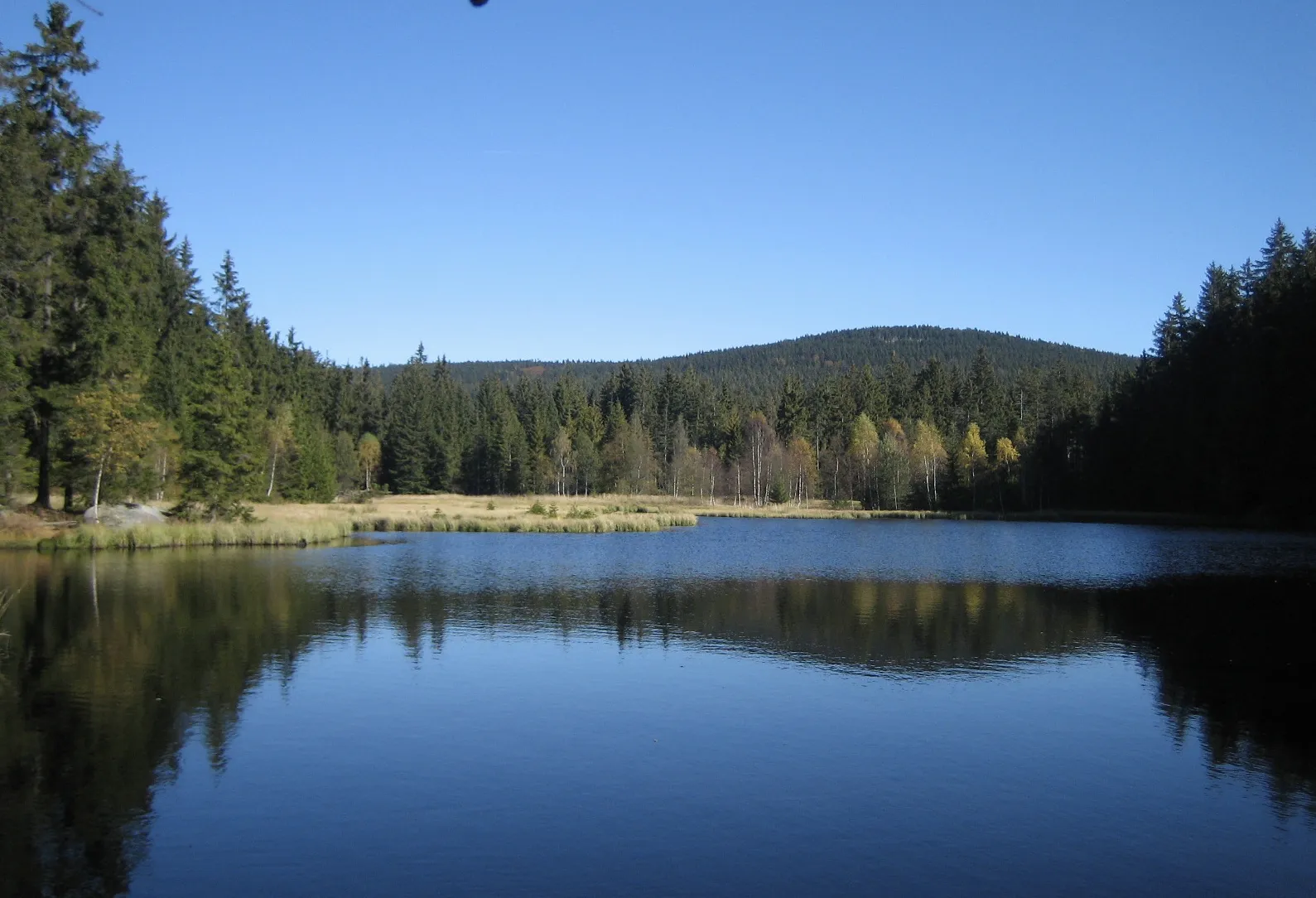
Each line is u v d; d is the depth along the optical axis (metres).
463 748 12.57
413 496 94.94
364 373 128.62
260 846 9.47
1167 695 15.66
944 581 30.84
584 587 28.59
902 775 11.68
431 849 9.38
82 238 42.44
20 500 44.31
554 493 104.00
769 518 76.50
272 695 15.22
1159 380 69.81
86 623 21.31
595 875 8.81
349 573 31.20
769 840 9.65
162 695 15.14
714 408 129.88
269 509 57.66
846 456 97.88
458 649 18.91
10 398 36.88
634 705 14.81
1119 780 11.53
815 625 22.12
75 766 11.78
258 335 81.62
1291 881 8.84
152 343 50.41
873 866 9.07
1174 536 50.81
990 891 8.55
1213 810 10.59
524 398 133.75
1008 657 18.62
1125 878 8.88
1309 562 36.66
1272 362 54.56
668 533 55.97
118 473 41.41
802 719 14.11
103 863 9.06
